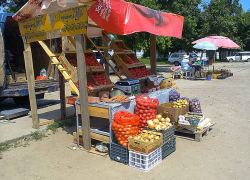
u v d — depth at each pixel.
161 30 4.99
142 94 5.30
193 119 5.03
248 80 14.54
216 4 24.05
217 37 14.54
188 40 24.31
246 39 37.78
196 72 15.61
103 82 5.15
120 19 3.91
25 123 6.59
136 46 15.98
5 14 7.39
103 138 4.47
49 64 9.03
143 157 3.87
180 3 18.72
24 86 8.07
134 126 4.14
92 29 7.03
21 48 9.76
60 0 4.34
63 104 6.79
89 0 4.30
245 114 7.05
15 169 4.06
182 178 3.62
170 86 6.46
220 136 5.36
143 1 15.03
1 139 5.27
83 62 4.39
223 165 4.01
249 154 4.41
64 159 4.39
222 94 10.15
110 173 3.82
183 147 4.80
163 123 4.66
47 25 4.98
